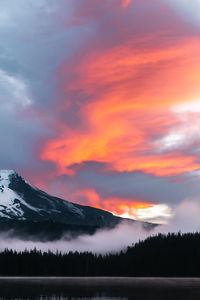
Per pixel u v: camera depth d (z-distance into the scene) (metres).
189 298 178.00
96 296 189.12
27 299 175.25
